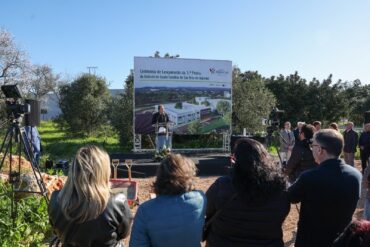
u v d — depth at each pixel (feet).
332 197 9.02
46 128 122.01
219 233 8.07
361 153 38.68
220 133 60.75
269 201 7.74
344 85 100.17
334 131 9.64
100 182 7.35
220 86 60.23
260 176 7.60
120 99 70.59
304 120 91.50
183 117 58.80
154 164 42.14
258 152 7.84
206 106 59.77
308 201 9.23
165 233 7.26
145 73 57.11
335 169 9.26
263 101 72.18
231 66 60.64
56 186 22.63
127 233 7.90
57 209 7.42
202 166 43.98
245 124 71.10
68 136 94.68
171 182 7.49
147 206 7.48
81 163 7.28
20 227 17.24
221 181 8.13
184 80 58.59
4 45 87.35
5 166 28.27
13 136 20.54
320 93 91.71
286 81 92.73
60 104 104.32
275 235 7.91
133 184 26.30
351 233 6.18
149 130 57.26
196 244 7.55
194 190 7.84
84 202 7.11
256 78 78.69
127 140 67.31
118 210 7.57
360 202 25.81
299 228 9.61
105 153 7.68
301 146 17.35
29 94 93.97
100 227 7.30
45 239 18.29
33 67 95.96
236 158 7.91
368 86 114.21
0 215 17.52
